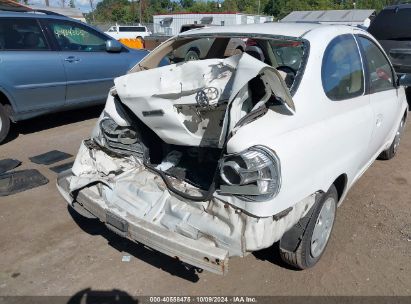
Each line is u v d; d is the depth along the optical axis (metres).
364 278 3.06
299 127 2.64
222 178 2.38
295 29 3.24
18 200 4.17
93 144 3.38
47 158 5.32
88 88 6.75
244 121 2.46
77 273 3.08
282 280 3.02
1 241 3.46
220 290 2.93
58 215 3.89
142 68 3.74
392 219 3.88
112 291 2.91
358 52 3.53
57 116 7.36
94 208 2.92
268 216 2.35
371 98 3.69
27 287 2.93
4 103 5.82
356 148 3.32
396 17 8.42
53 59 6.16
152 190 2.84
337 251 3.36
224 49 4.05
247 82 2.39
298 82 2.75
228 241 2.40
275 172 2.36
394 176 4.88
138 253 3.33
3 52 5.66
